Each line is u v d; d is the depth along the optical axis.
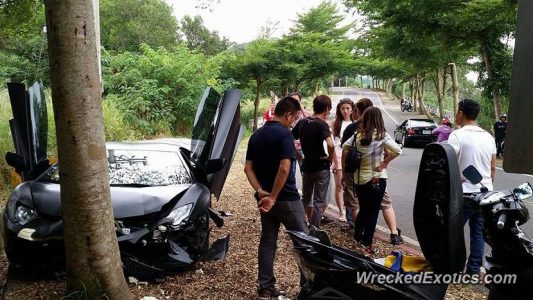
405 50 25.03
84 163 3.67
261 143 4.45
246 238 6.59
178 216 5.03
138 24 41.31
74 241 3.78
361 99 6.57
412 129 22.73
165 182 5.76
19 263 4.84
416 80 57.97
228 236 5.80
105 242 3.84
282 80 32.41
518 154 1.72
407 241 6.75
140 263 4.76
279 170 4.22
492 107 31.03
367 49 27.08
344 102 7.42
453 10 19.59
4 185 9.17
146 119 19.86
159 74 21.02
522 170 1.71
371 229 6.03
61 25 3.48
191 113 21.42
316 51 32.16
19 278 4.98
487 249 6.10
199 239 5.23
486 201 3.07
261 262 4.52
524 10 1.69
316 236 3.49
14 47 20.69
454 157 2.89
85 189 3.71
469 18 19.28
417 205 3.19
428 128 22.61
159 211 5.05
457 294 4.61
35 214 4.91
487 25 19.97
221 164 5.50
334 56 32.69
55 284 4.82
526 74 1.70
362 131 5.89
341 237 6.63
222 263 5.50
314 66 33.06
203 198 5.41
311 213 6.29
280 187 4.22
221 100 5.87
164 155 6.34
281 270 5.30
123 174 5.79
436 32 21.06
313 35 32.97
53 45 3.52
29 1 10.00
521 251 2.97
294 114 4.51
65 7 3.46
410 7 20.02
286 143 4.32
